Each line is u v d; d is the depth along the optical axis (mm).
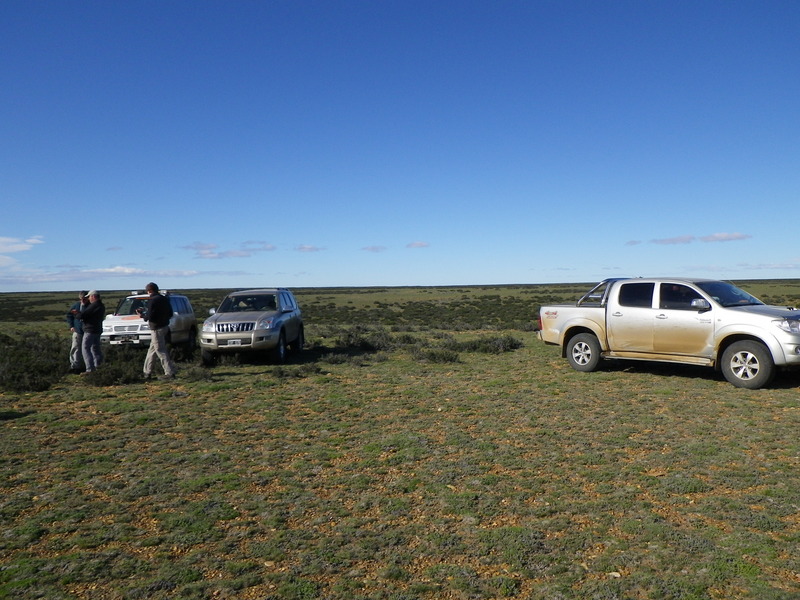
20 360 13719
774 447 6688
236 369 13523
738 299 10852
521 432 7590
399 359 15117
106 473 6207
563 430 7621
